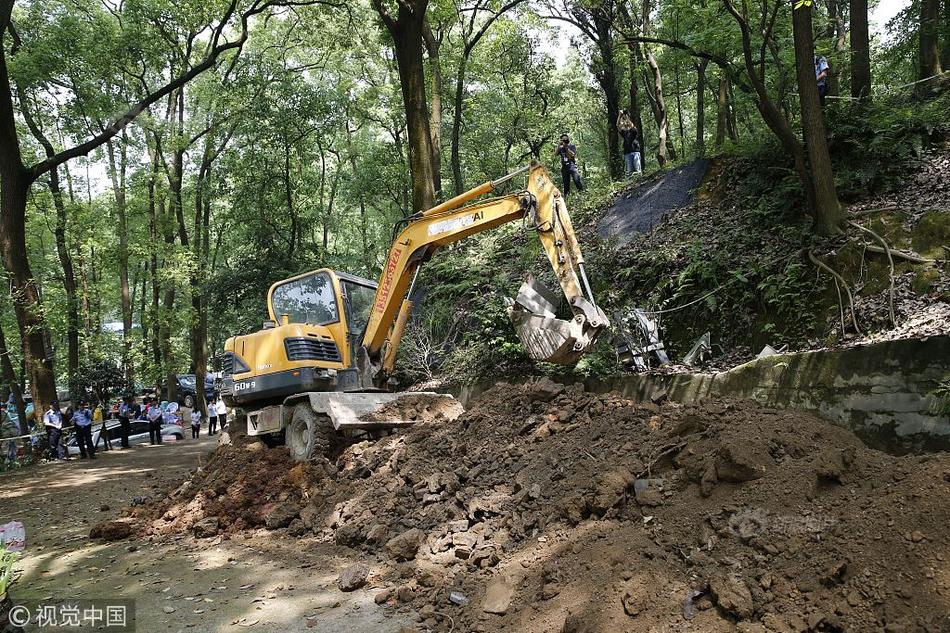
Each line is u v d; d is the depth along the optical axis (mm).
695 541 4098
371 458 7344
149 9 19781
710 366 8617
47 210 22562
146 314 27250
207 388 29328
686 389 7594
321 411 7871
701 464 4562
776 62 9227
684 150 22469
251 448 8516
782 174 10422
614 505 4711
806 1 8141
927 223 7871
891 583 3283
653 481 4727
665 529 4285
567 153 15336
